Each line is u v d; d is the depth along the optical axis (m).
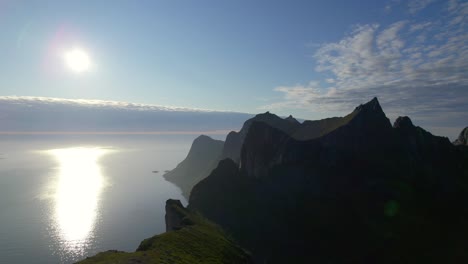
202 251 96.81
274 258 141.50
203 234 119.00
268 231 157.12
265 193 187.38
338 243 146.12
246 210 175.00
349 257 137.88
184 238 104.94
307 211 166.12
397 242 140.00
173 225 146.88
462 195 175.00
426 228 146.62
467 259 127.62
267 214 169.50
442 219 155.00
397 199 163.38
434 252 133.50
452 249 134.00
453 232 145.75
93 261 70.38
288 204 174.12
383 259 134.00
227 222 166.88
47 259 166.50
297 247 146.62
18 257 168.38
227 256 102.31
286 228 158.38
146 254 78.56
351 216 158.25
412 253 134.12
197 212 174.12
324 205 168.00
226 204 183.75
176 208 153.50
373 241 142.50
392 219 152.50
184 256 85.19
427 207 161.12
